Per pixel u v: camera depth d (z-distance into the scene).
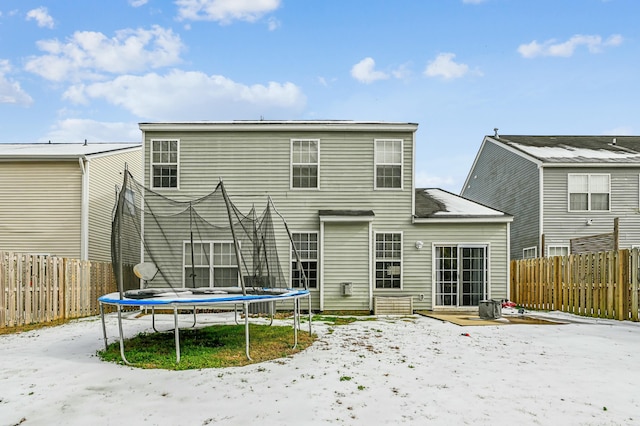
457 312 15.01
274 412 4.92
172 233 11.24
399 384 5.91
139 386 5.93
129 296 8.52
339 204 15.91
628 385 5.86
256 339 9.23
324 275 15.38
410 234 15.80
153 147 15.90
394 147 16.05
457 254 15.80
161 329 11.02
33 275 12.00
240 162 15.91
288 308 15.37
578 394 5.48
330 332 10.39
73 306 13.52
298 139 15.98
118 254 7.86
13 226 16.38
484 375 6.36
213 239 13.35
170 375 6.47
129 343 8.92
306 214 15.84
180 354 7.82
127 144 22.38
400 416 4.76
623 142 22.86
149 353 7.80
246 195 15.86
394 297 14.95
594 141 23.16
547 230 18.81
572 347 8.41
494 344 8.75
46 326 11.58
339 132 16.03
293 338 9.33
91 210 16.78
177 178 15.82
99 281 15.05
